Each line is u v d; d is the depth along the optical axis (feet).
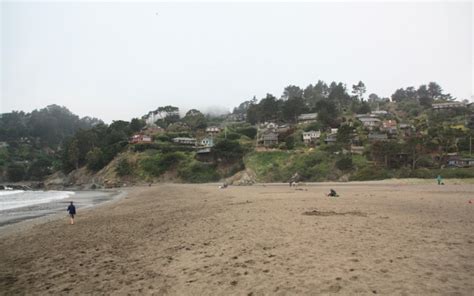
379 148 289.53
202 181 366.02
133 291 28.37
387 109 599.16
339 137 351.67
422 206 75.97
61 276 35.22
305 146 380.99
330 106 499.10
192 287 28.07
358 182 231.30
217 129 516.73
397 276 26.68
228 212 79.00
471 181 188.96
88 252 46.37
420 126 403.13
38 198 215.10
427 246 36.37
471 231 44.57
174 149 432.25
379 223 52.90
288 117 526.16
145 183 376.89
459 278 25.72
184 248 43.47
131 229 64.44
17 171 516.32
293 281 27.25
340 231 47.16
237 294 25.59
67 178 456.04
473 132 333.62
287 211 74.02
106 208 120.37
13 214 115.14
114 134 486.38
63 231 69.26
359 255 33.73
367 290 24.02
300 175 302.45
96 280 32.65
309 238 43.39
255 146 401.90
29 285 32.76
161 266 35.63
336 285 25.45
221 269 32.45
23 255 47.88
